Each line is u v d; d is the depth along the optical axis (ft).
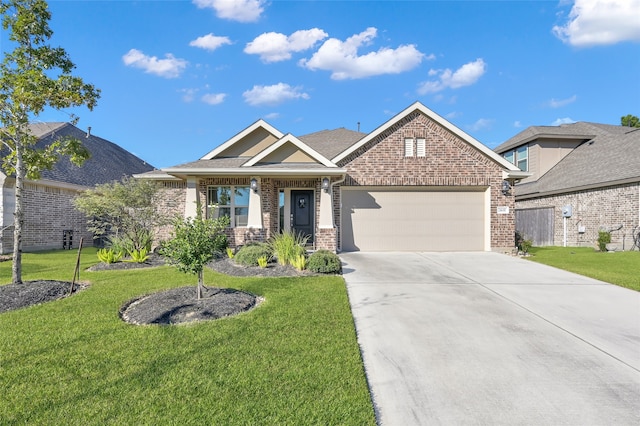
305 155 42.75
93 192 38.70
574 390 11.55
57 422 9.24
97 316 17.29
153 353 13.23
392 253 42.16
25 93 21.18
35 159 24.49
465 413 10.27
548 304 20.83
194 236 19.88
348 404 10.28
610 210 49.93
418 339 15.57
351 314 18.16
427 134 43.78
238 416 9.59
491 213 43.60
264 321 16.81
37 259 38.37
